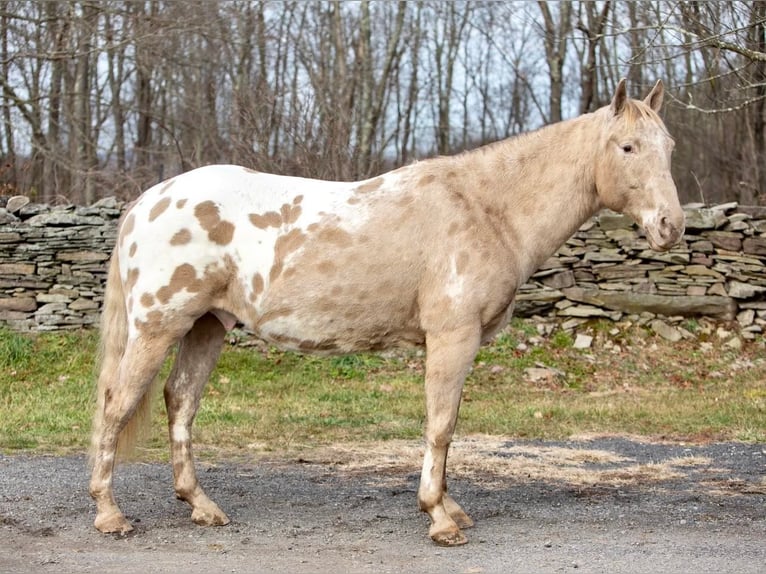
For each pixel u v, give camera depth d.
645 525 4.62
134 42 15.50
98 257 10.87
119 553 4.03
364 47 18.97
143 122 22.22
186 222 4.39
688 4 7.58
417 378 10.21
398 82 25.48
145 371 4.39
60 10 16.14
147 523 4.57
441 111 27.19
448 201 4.45
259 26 20.45
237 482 5.64
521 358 10.88
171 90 21.91
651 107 4.68
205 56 20.12
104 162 21.88
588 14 15.08
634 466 6.30
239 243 4.41
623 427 7.97
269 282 4.39
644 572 3.77
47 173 19.06
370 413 8.42
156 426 7.54
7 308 10.67
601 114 4.59
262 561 3.93
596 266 11.70
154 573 3.72
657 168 4.39
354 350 4.57
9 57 16.06
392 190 4.51
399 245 4.37
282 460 6.40
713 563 3.90
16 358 9.96
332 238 4.38
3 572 3.70
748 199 18.67
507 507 5.04
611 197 4.55
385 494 5.34
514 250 4.52
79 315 10.79
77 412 8.16
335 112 13.51
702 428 7.89
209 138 19.42
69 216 10.90
